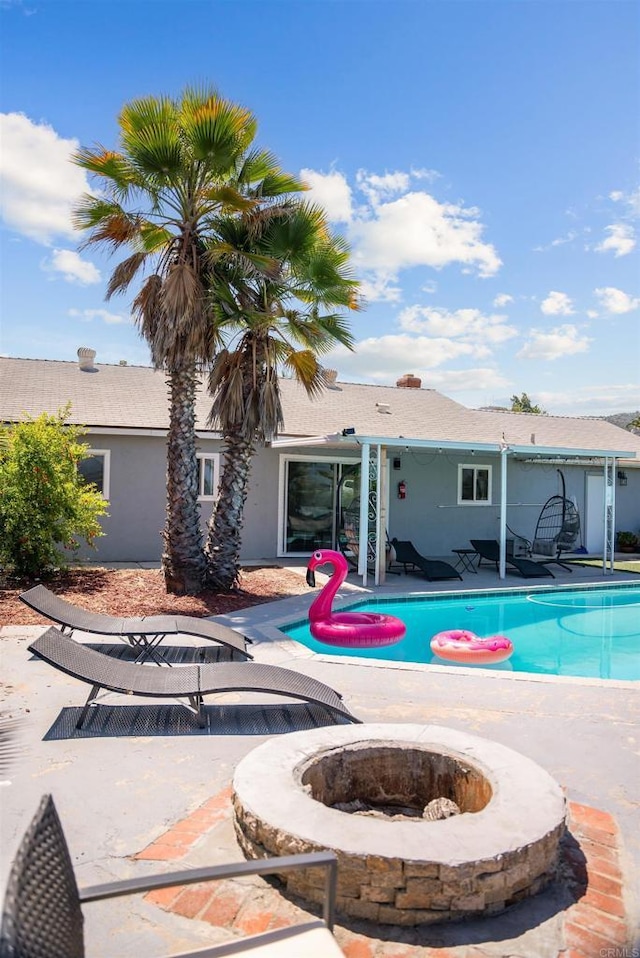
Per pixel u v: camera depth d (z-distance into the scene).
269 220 10.77
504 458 15.48
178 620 7.79
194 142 10.02
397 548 15.98
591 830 3.84
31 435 11.73
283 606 10.99
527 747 5.16
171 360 10.65
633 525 23.00
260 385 11.49
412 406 21.61
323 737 4.36
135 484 15.60
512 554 17.08
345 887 3.01
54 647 5.59
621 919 3.01
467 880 2.96
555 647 10.74
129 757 4.82
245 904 3.07
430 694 6.51
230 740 5.21
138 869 3.34
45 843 1.92
